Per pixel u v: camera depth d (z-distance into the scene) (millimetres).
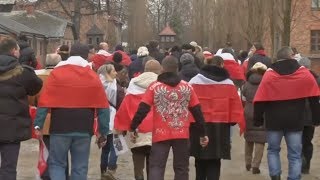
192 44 15203
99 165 11891
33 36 44906
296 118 8969
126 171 11258
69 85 7793
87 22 64875
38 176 8750
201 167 8867
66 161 8008
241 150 13945
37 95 8688
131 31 37938
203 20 55406
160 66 9109
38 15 53156
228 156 8602
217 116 8523
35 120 7887
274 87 8914
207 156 8477
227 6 41156
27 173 10945
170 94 7781
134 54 19391
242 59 22453
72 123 7801
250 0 33312
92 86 7875
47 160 8555
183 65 10891
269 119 9094
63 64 7895
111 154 10422
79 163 7965
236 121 8602
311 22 45688
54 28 51812
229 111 8602
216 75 8562
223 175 10945
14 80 7727
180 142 7863
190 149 8539
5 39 7941
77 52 7977
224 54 15195
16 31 37906
